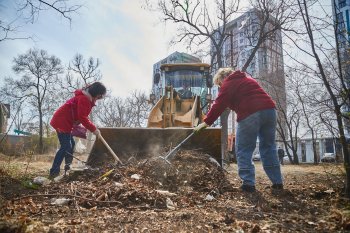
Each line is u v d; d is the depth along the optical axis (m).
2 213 2.72
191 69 9.68
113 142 5.50
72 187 3.70
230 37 15.70
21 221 2.28
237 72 4.27
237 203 3.36
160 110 7.75
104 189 3.57
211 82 9.50
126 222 2.52
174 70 9.72
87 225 2.41
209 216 2.72
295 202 3.38
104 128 5.40
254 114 4.05
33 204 3.13
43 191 3.75
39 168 6.76
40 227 2.31
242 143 4.10
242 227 2.37
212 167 4.73
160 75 9.84
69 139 5.21
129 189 3.55
